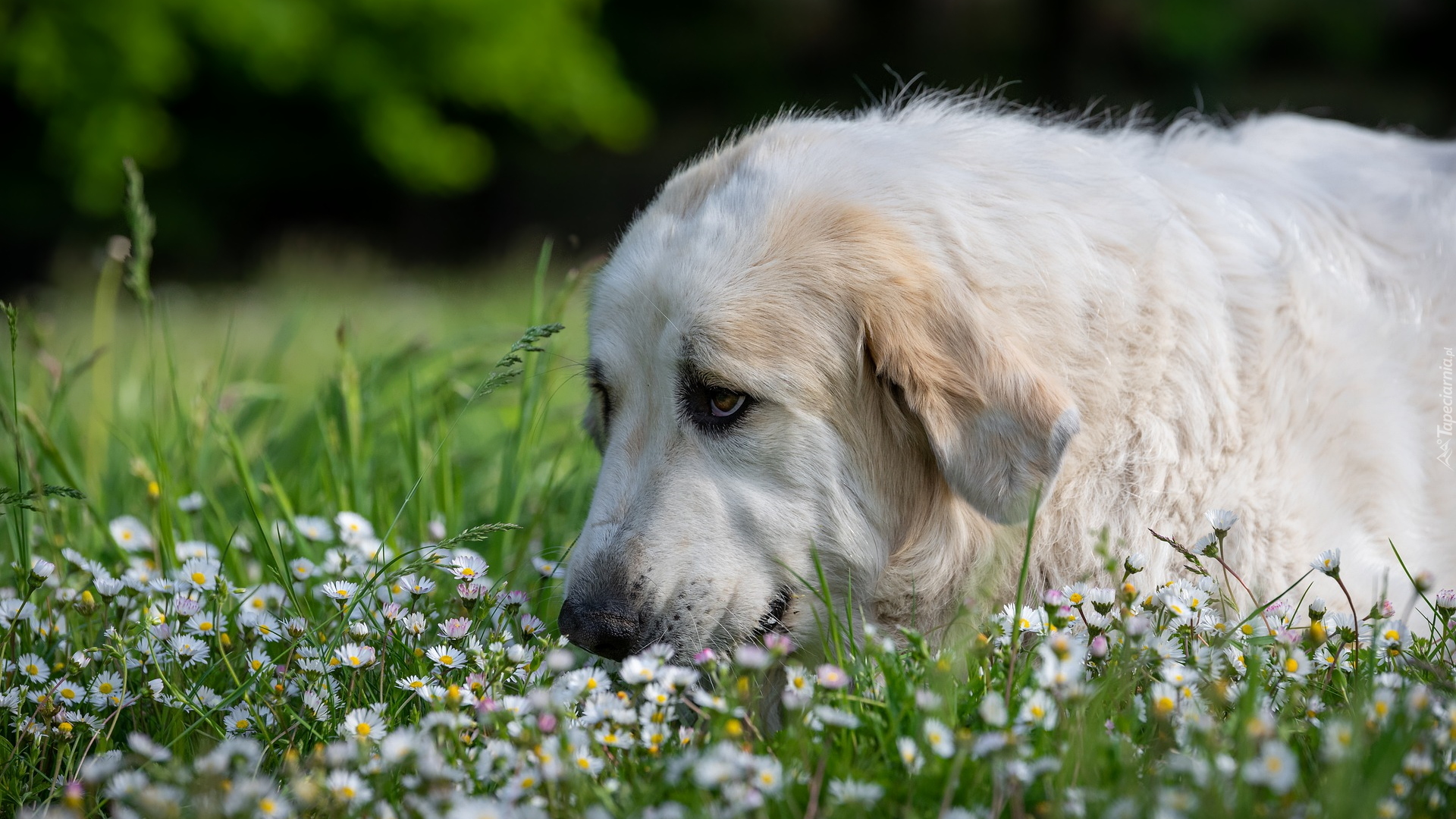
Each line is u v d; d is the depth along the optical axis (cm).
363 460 687
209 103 2881
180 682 462
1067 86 3050
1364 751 324
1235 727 336
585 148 3350
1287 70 3122
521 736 351
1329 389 504
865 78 3381
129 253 726
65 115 2519
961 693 384
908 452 493
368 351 1182
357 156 3036
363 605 475
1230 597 474
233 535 556
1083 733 337
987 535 500
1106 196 516
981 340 464
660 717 368
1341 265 541
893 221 484
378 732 381
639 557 466
